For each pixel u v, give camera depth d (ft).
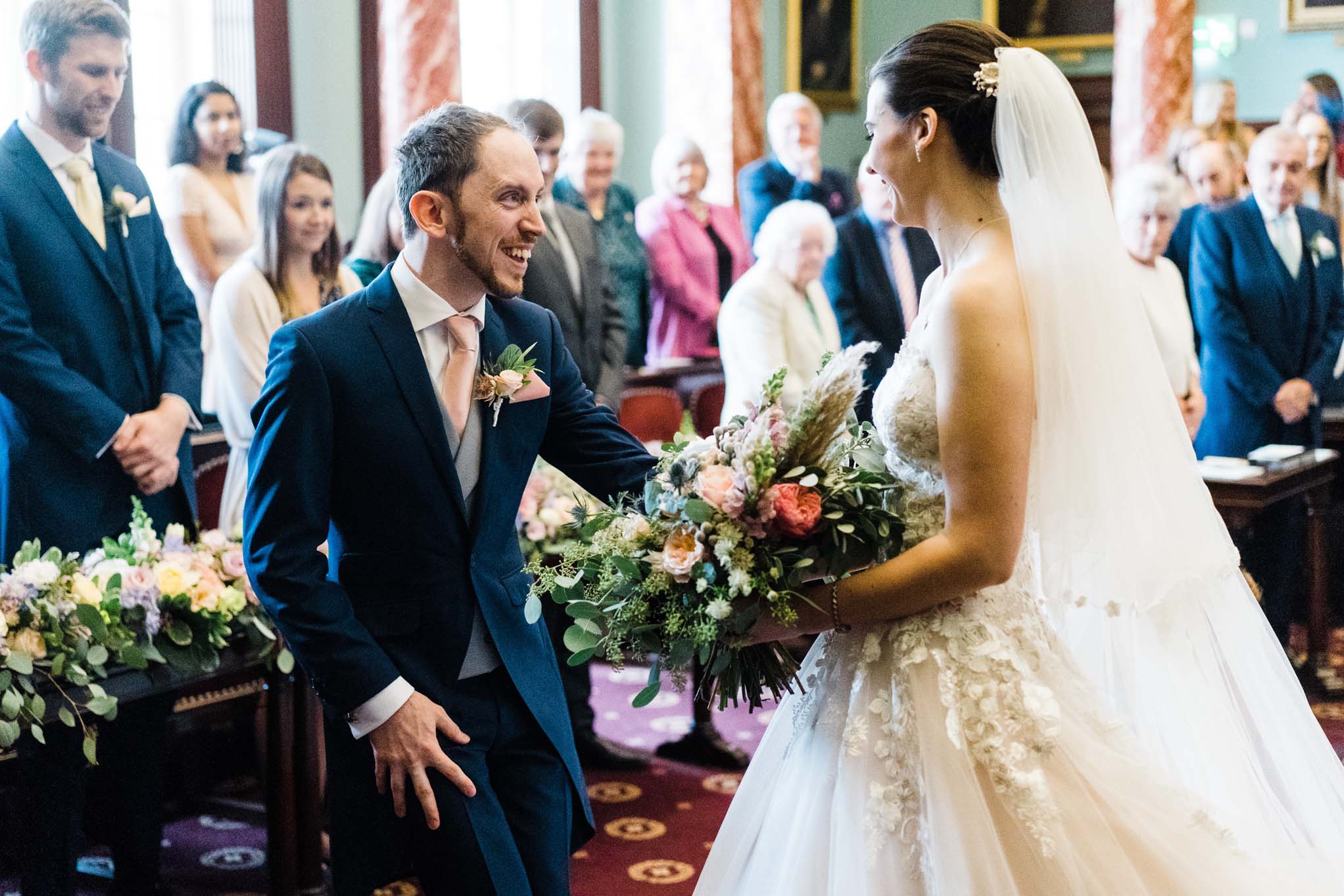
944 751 6.69
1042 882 6.56
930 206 7.05
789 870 7.03
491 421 7.66
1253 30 35.22
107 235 11.69
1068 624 7.88
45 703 8.58
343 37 23.16
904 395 6.89
